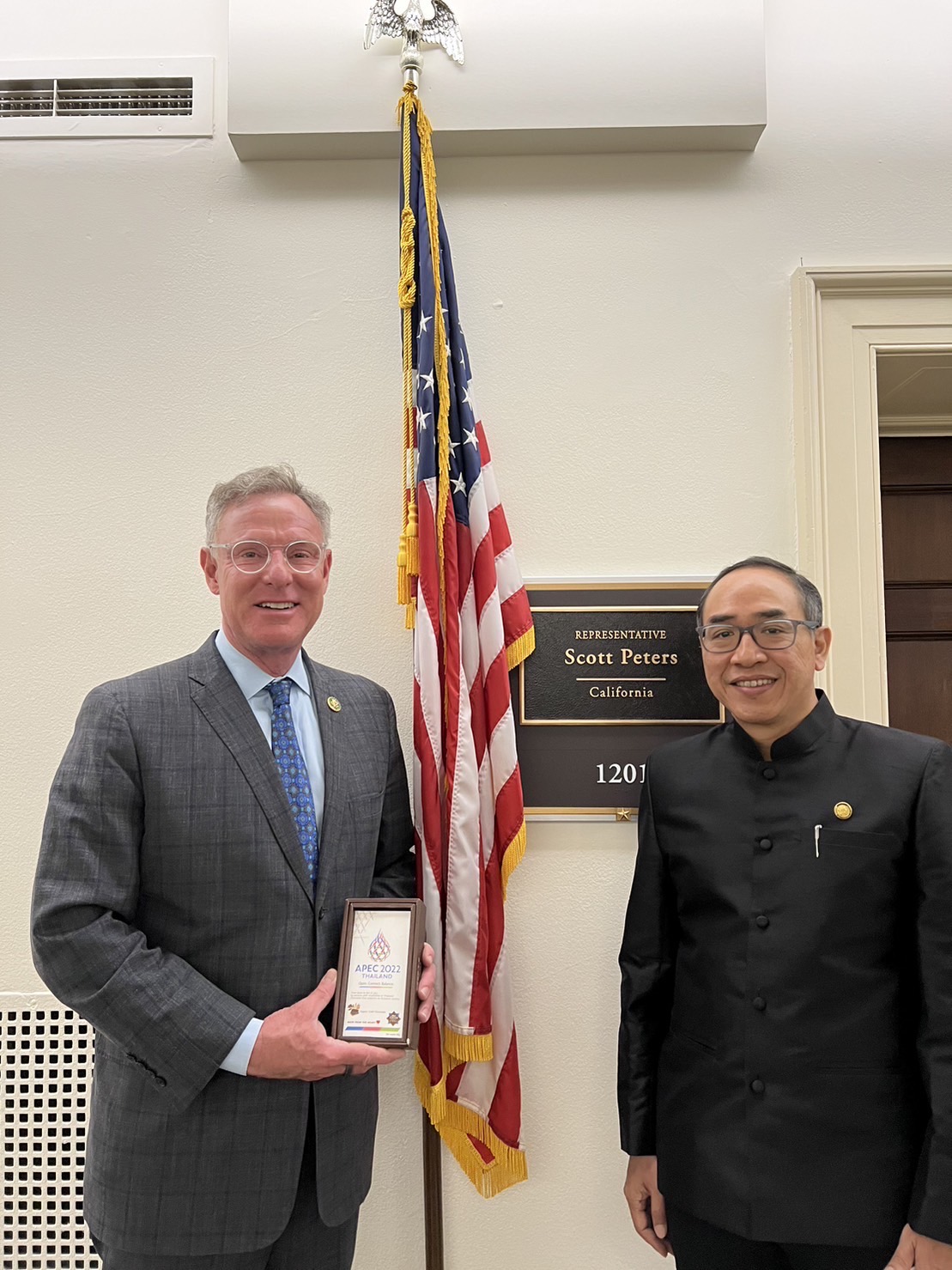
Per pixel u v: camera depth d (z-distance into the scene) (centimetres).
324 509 149
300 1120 132
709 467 192
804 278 192
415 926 138
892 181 197
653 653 186
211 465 193
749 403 193
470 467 179
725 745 150
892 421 223
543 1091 180
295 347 195
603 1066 181
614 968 182
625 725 184
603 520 191
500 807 173
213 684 141
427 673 169
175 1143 127
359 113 188
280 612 138
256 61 190
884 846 132
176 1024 124
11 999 181
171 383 195
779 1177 127
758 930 134
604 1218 178
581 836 184
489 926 171
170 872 132
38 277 197
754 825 140
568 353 194
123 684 139
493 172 197
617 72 189
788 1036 130
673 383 193
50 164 199
